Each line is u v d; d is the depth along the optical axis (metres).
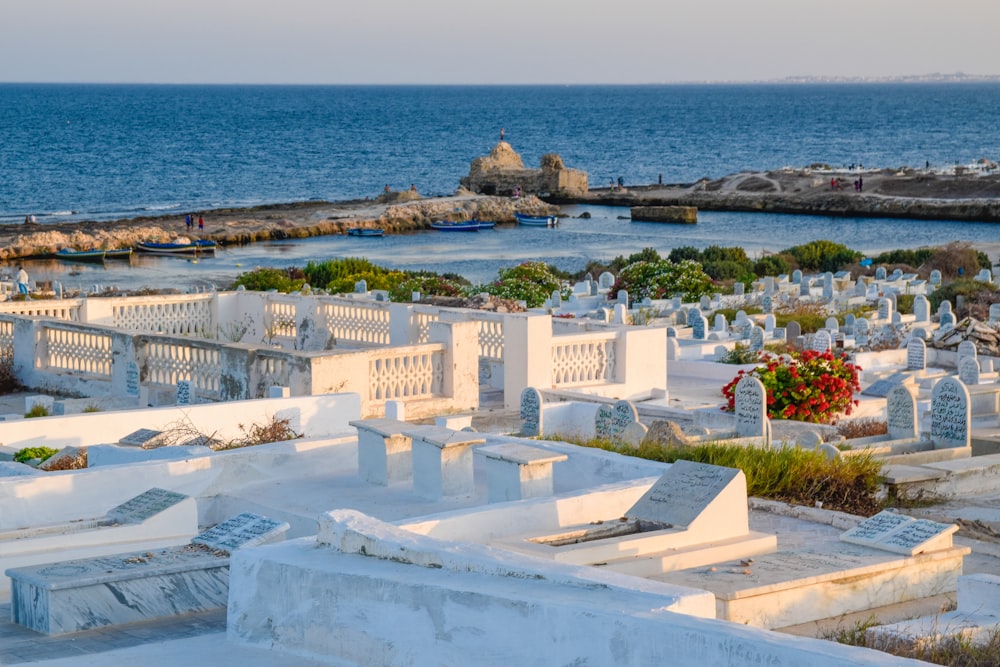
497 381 27.31
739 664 6.89
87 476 14.15
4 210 120.44
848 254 69.38
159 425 19.11
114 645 9.62
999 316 43.84
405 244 94.69
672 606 7.71
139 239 89.12
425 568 8.96
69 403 24.75
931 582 11.18
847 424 23.14
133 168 171.12
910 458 18.98
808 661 6.63
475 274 75.44
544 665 7.76
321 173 170.00
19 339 27.94
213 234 95.12
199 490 14.92
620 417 20.56
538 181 140.25
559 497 12.38
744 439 19.19
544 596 7.96
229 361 24.02
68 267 79.62
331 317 30.95
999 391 25.77
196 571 10.73
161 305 31.64
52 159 182.12
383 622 8.65
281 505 14.41
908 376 28.55
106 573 10.38
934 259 68.06
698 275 50.53
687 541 11.29
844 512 15.02
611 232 104.69
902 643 8.98
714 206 131.50
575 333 28.09
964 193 126.50
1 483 13.66
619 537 11.20
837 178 139.88
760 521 13.90
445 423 22.30
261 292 32.41
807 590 10.38
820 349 34.50
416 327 28.91
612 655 7.45
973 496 17.22
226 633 9.74
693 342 36.44
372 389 24.27
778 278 59.06
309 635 9.12
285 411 19.84
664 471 14.15
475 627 8.15
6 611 10.94
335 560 9.32
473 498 14.45
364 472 15.45
